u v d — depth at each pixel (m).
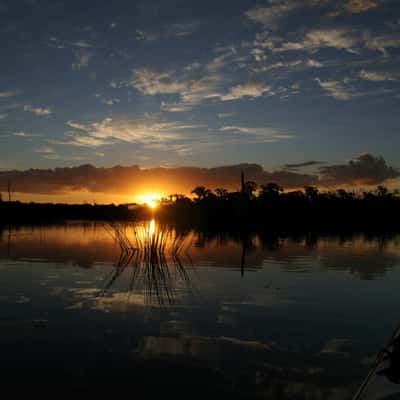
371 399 5.09
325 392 5.53
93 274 14.05
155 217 46.62
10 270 14.55
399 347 6.20
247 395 5.42
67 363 6.34
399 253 21.56
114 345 7.12
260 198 71.00
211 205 63.34
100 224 50.91
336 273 14.73
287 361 6.50
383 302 10.27
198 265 16.70
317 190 76.31
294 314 9.11
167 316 8.88
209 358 6.57
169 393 5.45
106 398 5.30
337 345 7.20
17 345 7.09
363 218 75.56
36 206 73.31
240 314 9.09
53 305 9.71
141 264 16.83
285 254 20.75
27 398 5.27
